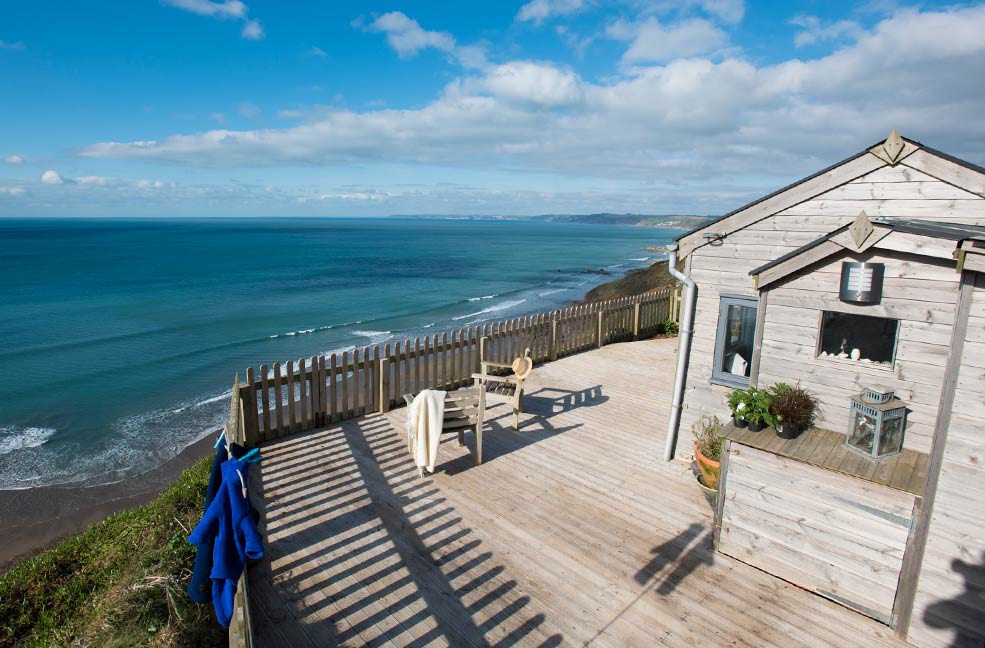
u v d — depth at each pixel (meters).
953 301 4.29
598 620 4.29
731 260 6.39
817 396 5.15
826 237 4.80
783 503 4.76
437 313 31.03
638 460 7.18
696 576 4.86
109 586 5.70
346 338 24.06
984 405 3.71
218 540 3.69
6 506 10.09
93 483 10.99
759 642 4.11
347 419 8.34
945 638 3.97
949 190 4.91
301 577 4.71
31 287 40.53
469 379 10.16
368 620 4.22
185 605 4.66
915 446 4.62
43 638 5.16
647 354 12.68
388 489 6.26
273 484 6.32
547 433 8.05
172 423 14.06
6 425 13.89
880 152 5.22
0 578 6.46
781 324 5.31
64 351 21.55
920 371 4.52
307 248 93.38
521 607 4.40
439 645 3.99
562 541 5.32
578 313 12.68
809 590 4.67
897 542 4.17
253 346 22.44
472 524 5.58
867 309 4.72
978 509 3.79
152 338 23.95
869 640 4.15
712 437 6.32
